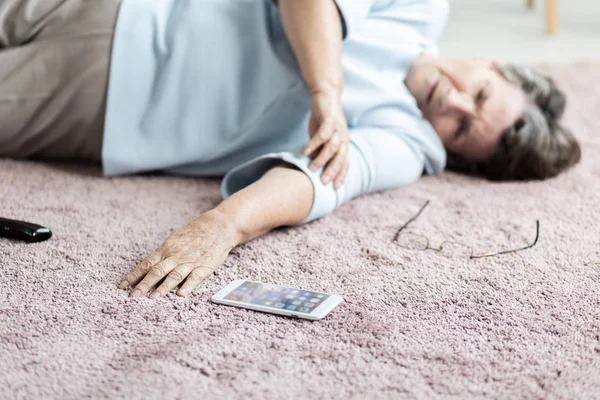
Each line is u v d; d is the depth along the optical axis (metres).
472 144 1.91
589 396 1.03
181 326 1.17
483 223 1.64
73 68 1.76
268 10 1.81
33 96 1.77
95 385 1.01
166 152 1.79
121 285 1.27
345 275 1.36
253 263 1.39
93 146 1.83
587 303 1.28
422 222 1.63
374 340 1.14
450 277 1.36
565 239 1.55
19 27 1.81
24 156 1.90
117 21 1.76
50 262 1.35
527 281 1.35
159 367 1.06
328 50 1.66
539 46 3.39
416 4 1.95
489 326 1.20
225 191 1.64
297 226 1.58
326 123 1.58
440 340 1.15
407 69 1.91
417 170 1.86
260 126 1.75
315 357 1.10
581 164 2.06
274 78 1.75
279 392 1.01
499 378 1.06
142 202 1.68
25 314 1.18
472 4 4.26
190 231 1.37
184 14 1.79
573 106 2.58
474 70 1.89
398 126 1.83
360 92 1.81
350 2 1.71
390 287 1.32
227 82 1.77
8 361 1.06
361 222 1.61
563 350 1.14
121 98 1.76
